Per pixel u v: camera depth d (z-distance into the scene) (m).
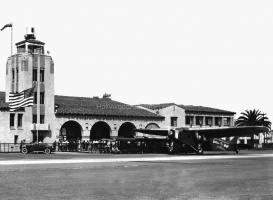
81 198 11.04
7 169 20.88
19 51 64.75
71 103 68.25
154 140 55.00
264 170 21.53
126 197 11.27
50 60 62.78
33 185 13.86
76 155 44.16
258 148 86.31
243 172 20.08
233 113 84.88
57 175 17.58
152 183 14.77
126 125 73.81
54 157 37.72
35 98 60.62
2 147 57.22
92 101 73.62
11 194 11.71
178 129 49.09
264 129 47.91
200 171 20.62
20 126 59.34
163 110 74.25
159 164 26.44
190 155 44.97
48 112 61.69
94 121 65.38
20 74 60.09
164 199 10.95
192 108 80.12
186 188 13.32
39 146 50.06
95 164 25.78
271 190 12.91
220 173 19.41
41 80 61.91
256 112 93.75
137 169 21.69
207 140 50.75
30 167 22.45
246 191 12.65
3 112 57.78
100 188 13.19
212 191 12.60
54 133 61.69
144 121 71.62
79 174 18.19
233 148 54.22
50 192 12.17
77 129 66.00
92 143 54.94
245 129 47.75
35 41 63.09
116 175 17.86
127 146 53.03
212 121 81.44
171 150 49.47
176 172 19.84
